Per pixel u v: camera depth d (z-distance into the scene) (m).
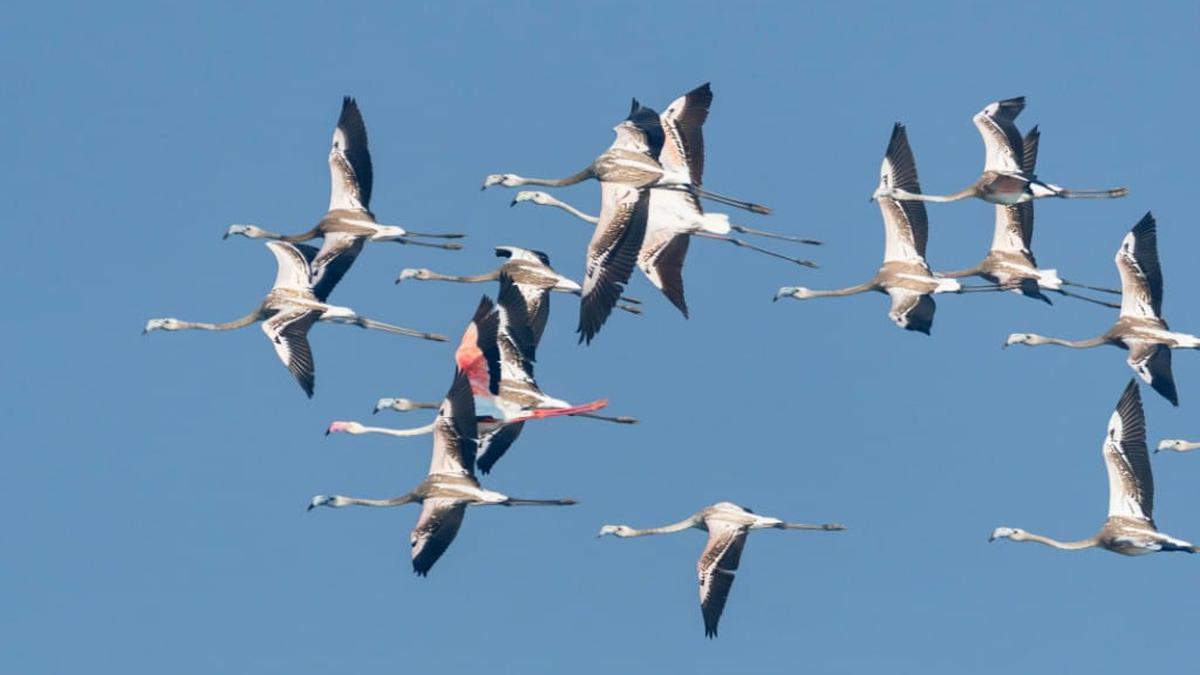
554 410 58.91
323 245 66.00
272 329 65.50
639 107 60.72
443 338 66.25
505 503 56.81
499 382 58.69
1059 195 66.38
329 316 65.56
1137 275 65.38
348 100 66.50
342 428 65.44
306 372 64.81
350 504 59.81
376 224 66.06
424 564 56.34
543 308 63.16
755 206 61.34
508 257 63.78
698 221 60.88
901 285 65.94
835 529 58.41
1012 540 60.41
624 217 58.28
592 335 56.56
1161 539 59.22
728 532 58.88
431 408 65.81
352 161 66.38
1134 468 59.72
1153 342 64.75
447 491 56.84
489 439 60.03
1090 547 59.97
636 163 59.22
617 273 57.50
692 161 61.28
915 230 66.31
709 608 58.12
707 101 61.75
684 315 60.22
